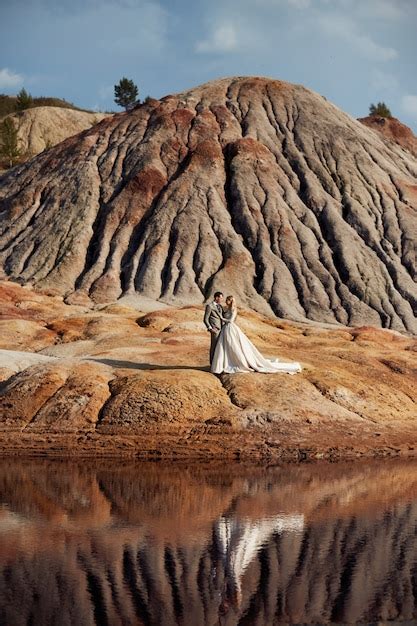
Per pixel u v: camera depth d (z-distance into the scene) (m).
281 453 27.39
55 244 91.31
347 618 13.84
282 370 33.00
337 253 89.56
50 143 156.00
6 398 30.45
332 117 109.19
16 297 66.75
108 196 97.25
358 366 35.88
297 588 14.96
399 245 92.25
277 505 20.83
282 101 111.06
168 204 93.19
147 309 76.44
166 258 87.50
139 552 16.89
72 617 13.61
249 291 83.56
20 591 14.71
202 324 47.47
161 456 26.77
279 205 93.69
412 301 85.00
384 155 107.94
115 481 23.33
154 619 13.62
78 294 82.19
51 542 17.48
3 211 101.06
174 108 109.31
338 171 100.44
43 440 28.20
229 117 106.62
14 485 22.69
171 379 30.70
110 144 105.31
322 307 83.25
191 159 98.38
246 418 29.36
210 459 26.55
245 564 16.30
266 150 100.94
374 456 27.62
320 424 29.80
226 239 88.94
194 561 16.38
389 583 15.37
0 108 181.50
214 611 13.92
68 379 31.38
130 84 184.00
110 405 29.75
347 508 20.58
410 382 35.28
